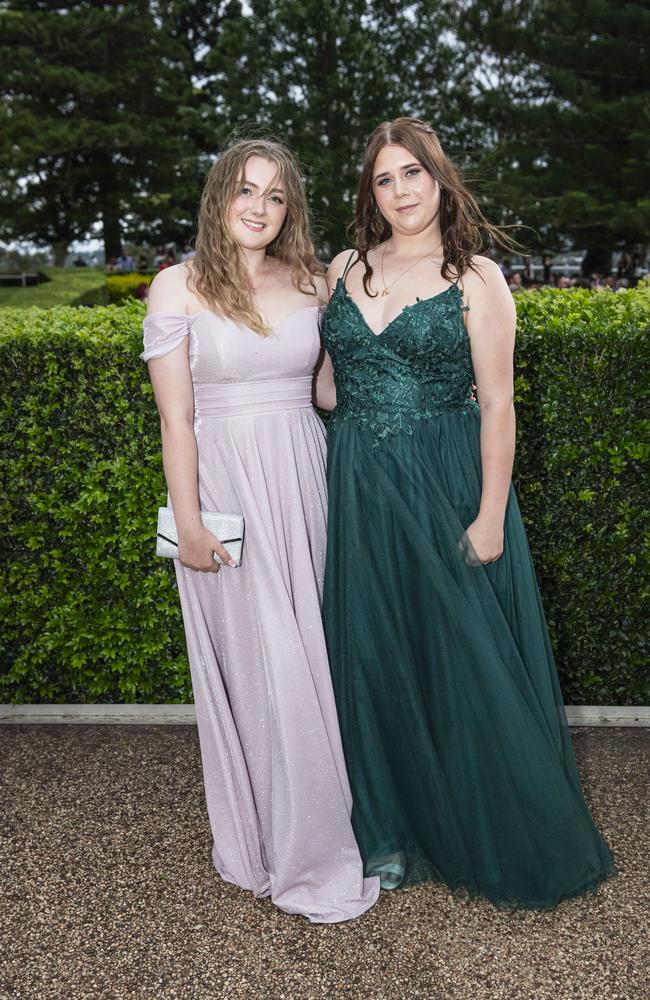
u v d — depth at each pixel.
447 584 2.12
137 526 3.21
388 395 2.16
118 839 2.51
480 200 13.28
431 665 2.17
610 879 2.28
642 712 3.17
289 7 14.93
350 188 15.05
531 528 3.18
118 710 3.29
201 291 2.10
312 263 2.29
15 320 3.42
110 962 2.04
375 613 2.21
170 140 25.34
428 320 2.10
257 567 2.18
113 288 17.16
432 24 16.03
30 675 3.41
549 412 3.04
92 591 3.30
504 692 2.09
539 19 16.44
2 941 2.11
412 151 2.13
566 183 16.53
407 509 2.14
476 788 2.17
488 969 1.99
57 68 24.03
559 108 16.70
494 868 2.18
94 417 3.14
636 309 3.09
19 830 2.55
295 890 2.21
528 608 2.30
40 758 2.99
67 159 26.03
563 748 2.33
